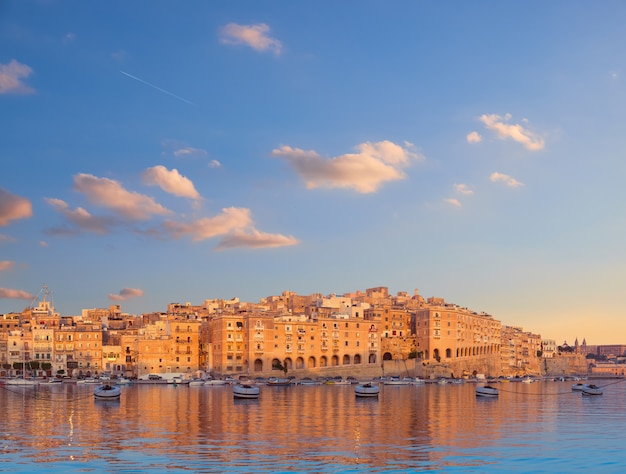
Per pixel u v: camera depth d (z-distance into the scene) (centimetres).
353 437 9925
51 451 8669
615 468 7981
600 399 19912
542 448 9112
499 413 14175
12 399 18150
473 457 8412
